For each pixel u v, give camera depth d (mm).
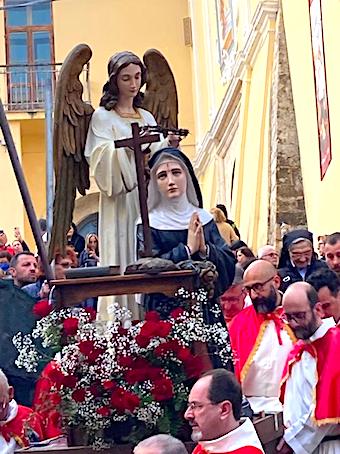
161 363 6348
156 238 6895
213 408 5703
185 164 7090
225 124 21953
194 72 25562
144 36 26281
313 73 14953
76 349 6359
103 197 7379
